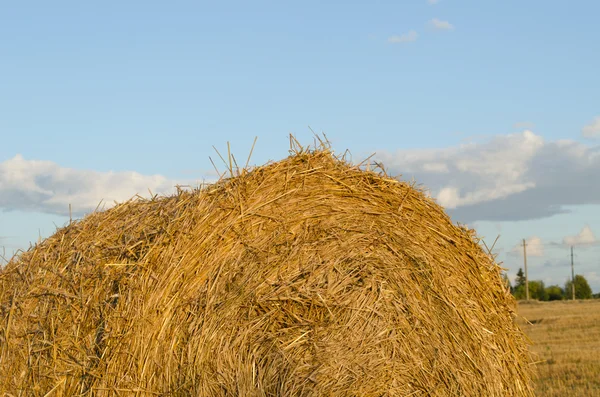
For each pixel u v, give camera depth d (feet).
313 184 21.25
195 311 18.61
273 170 20.93
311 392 18.84
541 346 57.93
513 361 23.84
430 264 22.04
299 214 20.67
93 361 18.13
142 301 18.26
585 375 41.34
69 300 19.39
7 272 22.49
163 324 18.30
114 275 19.06
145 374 17.94
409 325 20.97
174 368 18.16
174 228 19.17
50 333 19.33
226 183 20.30
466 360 21.97
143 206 22.38
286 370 18.81
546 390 37.11
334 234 20.77
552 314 95.55
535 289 227.40
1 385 19.57
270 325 19.20
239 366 18.52
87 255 20.53
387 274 21.06
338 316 19.93
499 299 24.13
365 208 21.65
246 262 19.48
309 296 19.69
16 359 19.72
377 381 19.86
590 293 230.27
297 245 20.18
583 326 73.77
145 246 19.11
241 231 19.76
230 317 18.76
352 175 21.89
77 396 18.08
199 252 19.11
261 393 18.44
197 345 18.31
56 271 20.77
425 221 22.66
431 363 21.09
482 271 23.73
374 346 20.10
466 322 22.31
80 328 18.84
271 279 19.54
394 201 22.25
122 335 17.99
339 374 19.36
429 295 21.74
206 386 18.04
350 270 20.57
